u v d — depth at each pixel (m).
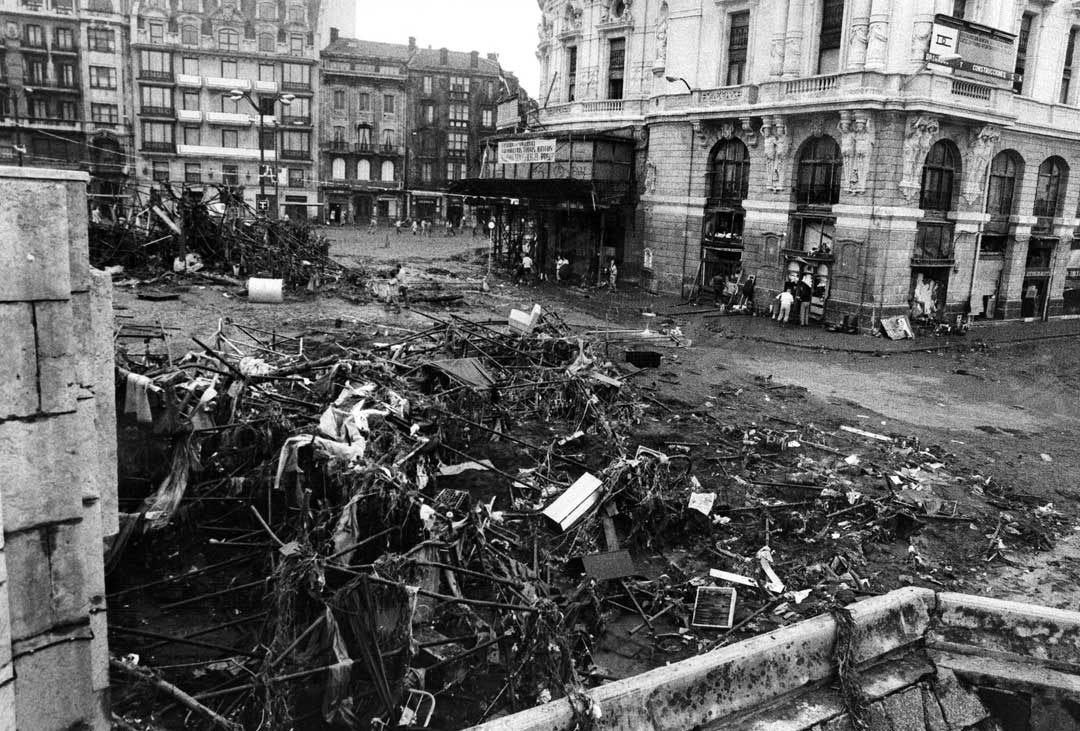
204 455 10.91
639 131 41.78
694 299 38.62
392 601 7.02
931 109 29.83
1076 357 29.84
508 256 50.09
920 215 31.80
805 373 24.64
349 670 6.64
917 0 29.77
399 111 89.75
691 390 21.09
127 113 78.56
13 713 4.16
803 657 7.76
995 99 32.25
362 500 8.80
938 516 12.87
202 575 9.34
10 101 75.88
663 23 39.72
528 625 7.52
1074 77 37.62
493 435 15.18
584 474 12.56
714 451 15.67
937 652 8.37
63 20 75.38
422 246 64.56
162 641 7.77
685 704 7.04
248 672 7.21
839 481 14.26
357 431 10.41
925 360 27.88
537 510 11.59
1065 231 39.03
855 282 31.95
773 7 34.59
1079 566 11.52
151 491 10.36
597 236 45.12
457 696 7.47
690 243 39.38
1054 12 35.56
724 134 36.81
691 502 11.80
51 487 4.27
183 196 34.59
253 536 10.01
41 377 4.16
